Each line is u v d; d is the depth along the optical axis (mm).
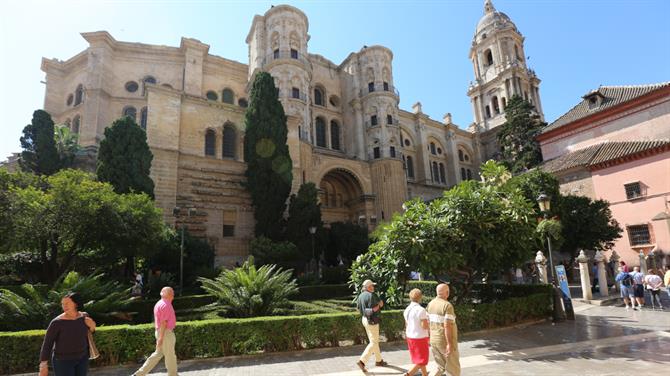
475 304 12680
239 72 48469
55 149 31234
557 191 23750
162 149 29281
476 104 72312
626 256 27672
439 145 64188
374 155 48531
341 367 8359
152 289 20547
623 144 30078
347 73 55281
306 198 31781
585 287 18188
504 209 12594
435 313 6785
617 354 8875
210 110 33250
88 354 5668
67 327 5473
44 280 18797
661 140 27375
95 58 40312
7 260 20016
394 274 11844
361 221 38250
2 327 10266
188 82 42906
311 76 46531
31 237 16547
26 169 30172
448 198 12758
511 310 12586
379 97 50250
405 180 47781
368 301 8359
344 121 53906
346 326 10312
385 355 9266
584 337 10797
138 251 19641
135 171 24406
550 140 37312
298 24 45562
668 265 24797
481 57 73125
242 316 13430
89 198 17172
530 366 8078
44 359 5223
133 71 43125
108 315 11398
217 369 8391
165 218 28203
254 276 14203
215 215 30688
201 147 31984
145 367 6934
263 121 32031
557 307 13289
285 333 9859
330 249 35125
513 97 50594
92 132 38156
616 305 17234
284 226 31125
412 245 11281
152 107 29750
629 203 27812
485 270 13391
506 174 15109
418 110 61312
